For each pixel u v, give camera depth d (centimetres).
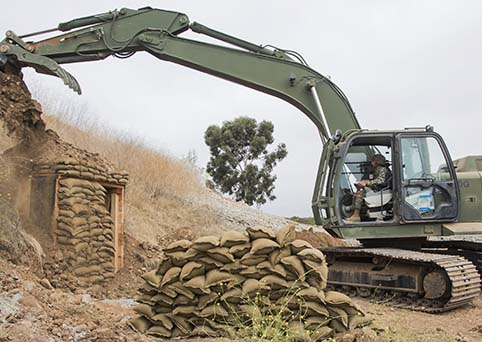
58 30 1008
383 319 727
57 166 816
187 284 588
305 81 1064
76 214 806
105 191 880
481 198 964
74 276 785
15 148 867
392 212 946
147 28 1030
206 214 1495
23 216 812
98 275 827
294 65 1068
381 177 958
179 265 602
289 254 596
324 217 976
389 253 873
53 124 1402
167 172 1576
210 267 596
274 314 579
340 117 1064
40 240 789
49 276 757
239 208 1864
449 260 834
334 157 966
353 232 936
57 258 779
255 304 571
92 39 1012
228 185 3070
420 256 845
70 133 1440
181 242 605
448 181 941
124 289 853
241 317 575
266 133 3158
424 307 840
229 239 596
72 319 564
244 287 582
